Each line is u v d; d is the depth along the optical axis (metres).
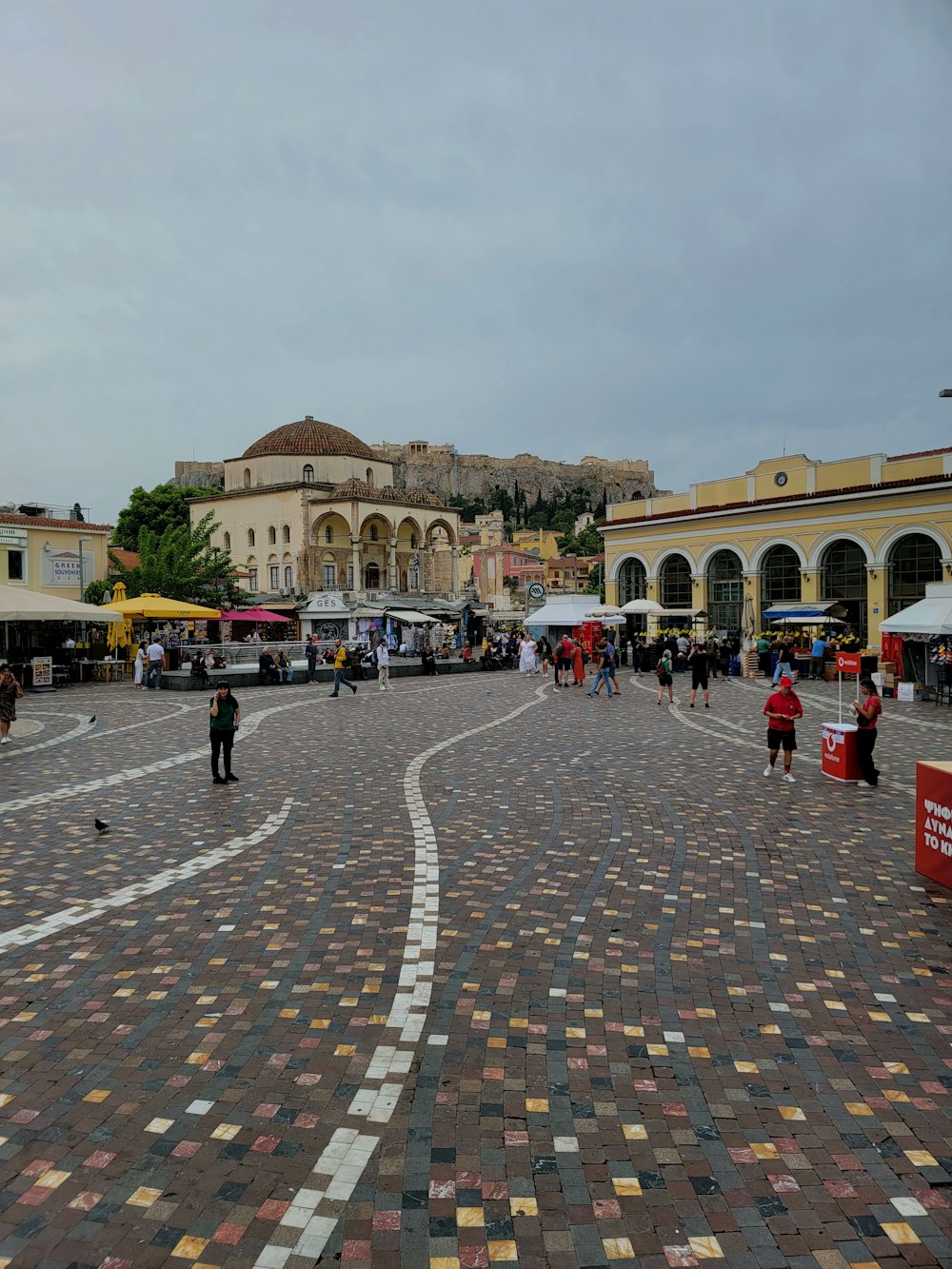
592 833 9.80
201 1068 4.86
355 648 36.44
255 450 75.25
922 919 7.20
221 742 12.64
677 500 48.22
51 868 8.58
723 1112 4.47
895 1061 4.97
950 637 23.64
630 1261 3.48
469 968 6.20
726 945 6.63
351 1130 4.30
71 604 30.36
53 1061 4.93
